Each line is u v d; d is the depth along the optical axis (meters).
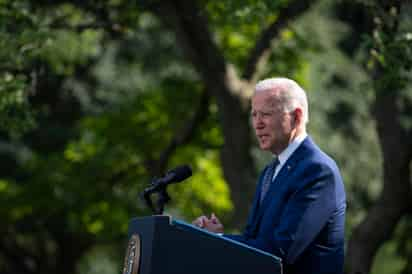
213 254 10.05
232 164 29.27
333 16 43.84
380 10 20.42
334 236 11.41
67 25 27.56
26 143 49.94
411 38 19.70
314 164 11.42
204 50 28.23
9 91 23.56
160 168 35.88
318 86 44.88
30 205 45.81
